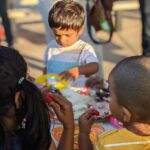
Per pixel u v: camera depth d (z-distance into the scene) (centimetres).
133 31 555
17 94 126
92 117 160
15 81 125
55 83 214
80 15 225
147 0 337
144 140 134
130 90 125
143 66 127
